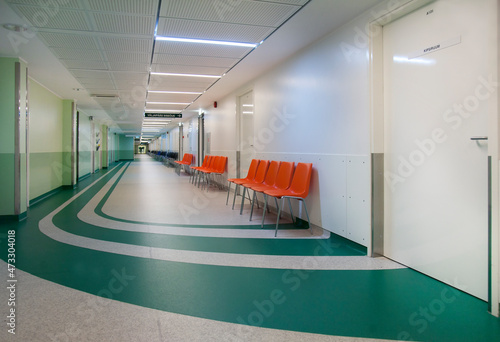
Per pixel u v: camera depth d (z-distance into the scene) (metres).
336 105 3.78
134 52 4.65
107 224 4.62
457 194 2.42
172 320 2.01
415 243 2.84
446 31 2.51
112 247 3.54
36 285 2.54
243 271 2.84
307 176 4.12
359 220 3.39
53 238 3.90
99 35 3.95
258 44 4.37
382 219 3.23
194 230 4.29
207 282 2.60
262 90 5.99
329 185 3.92
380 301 2.25
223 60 5.11
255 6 3.22
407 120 2.90
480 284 2.26
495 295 2.03
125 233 4.12
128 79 6.37
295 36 4.05
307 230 4.32
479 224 2.26
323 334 1.84
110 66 5.39
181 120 15.13
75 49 4.47
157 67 5.49
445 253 2.53
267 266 2.97
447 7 2.50
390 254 3.15
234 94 7.68
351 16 3.43
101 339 1.79
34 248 3.50
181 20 3.55
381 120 3.20
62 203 6.48
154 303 2.24
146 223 4.69
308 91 4.41
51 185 7.75
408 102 2.89
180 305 2.21
